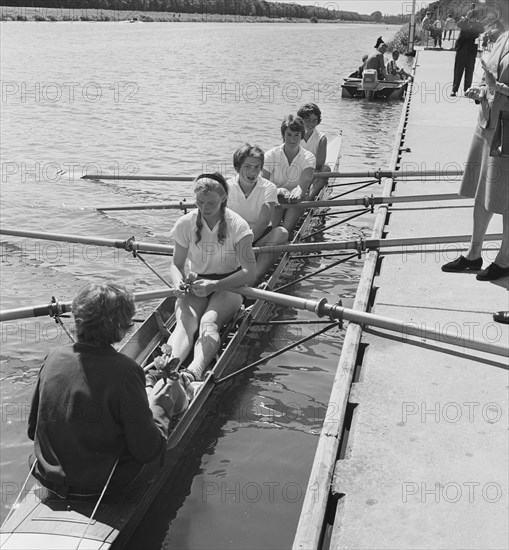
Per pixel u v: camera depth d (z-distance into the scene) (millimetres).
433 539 3299
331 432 4035
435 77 23406
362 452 3928
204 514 4043
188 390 4578
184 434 4359
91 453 3467
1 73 29734
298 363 5836
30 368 5699
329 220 10328
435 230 7824
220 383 5059
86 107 21000
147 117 19469
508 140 5387
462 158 11336
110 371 3408
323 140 9508
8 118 18719
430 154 11633
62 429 3434
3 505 4117
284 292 7465
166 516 4027
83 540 3322
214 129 17859
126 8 85812
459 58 18109
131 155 14641
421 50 35031
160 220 9961
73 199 10938
